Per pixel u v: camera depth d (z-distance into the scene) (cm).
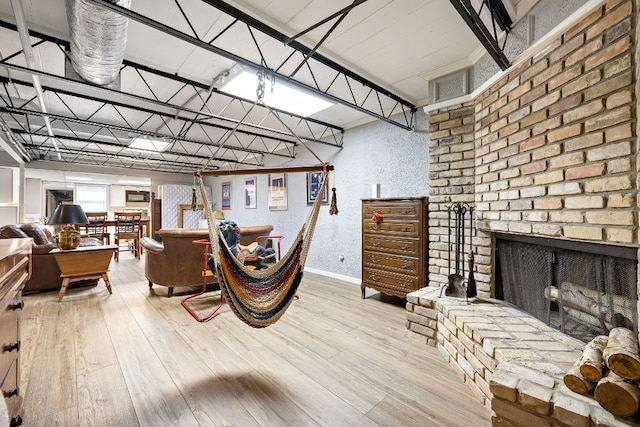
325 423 147
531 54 185
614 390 102
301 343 236
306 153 561
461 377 189
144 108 374
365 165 441
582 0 154
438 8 200
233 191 801
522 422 120
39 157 655
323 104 356
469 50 252
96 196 1063
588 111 146
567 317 172
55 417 148
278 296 213
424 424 147
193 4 192
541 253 195
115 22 161
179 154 609
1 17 198
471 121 266
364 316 298
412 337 247
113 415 151
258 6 194
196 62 264
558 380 125
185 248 355
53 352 215
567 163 158
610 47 135
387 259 336
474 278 243
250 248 332
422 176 368
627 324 141
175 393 170
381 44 242
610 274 150
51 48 240
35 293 368
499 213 220
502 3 191
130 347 225
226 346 229
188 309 308
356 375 190
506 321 190
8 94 304
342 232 475
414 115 376
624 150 129
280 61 265
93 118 418
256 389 175
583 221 149
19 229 360
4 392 125
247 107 380
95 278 363
